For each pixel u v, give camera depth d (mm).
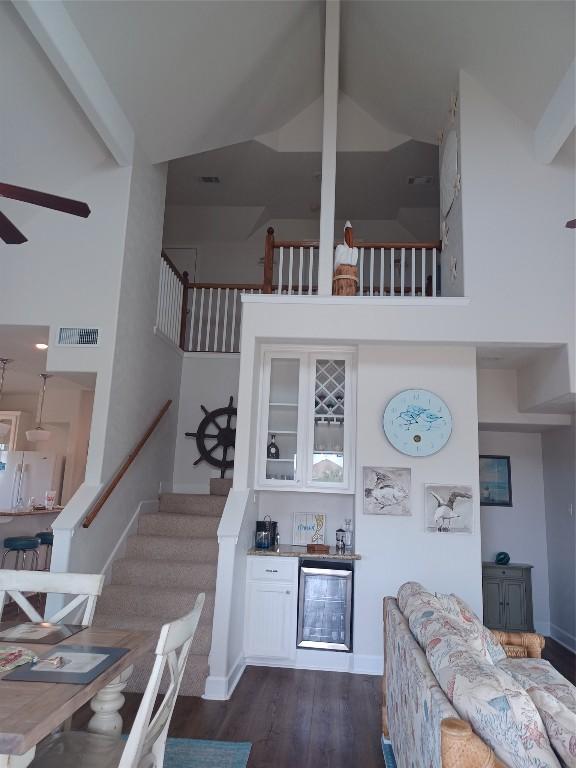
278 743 3014
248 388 4469
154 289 5379
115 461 4527
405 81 5484
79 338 4418
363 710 3492
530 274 4406
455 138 4879
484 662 1777
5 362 6570
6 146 3867
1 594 2574
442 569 4328
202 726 3180
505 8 3906
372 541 4383
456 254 4699
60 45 3271
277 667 4238
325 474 4727
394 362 4641
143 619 4012
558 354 4449
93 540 4230
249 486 4496
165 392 5871
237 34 4512
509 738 1464
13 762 1447
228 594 3764
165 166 5582
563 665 4707
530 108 4449
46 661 1875
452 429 4520
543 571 5922
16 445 9469
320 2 4957
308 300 4520
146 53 3988
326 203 4797
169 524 5027
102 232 4543
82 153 4402
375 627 4246
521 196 4520
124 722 3164
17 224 4531
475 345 4465
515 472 6102
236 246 8570
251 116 5953
